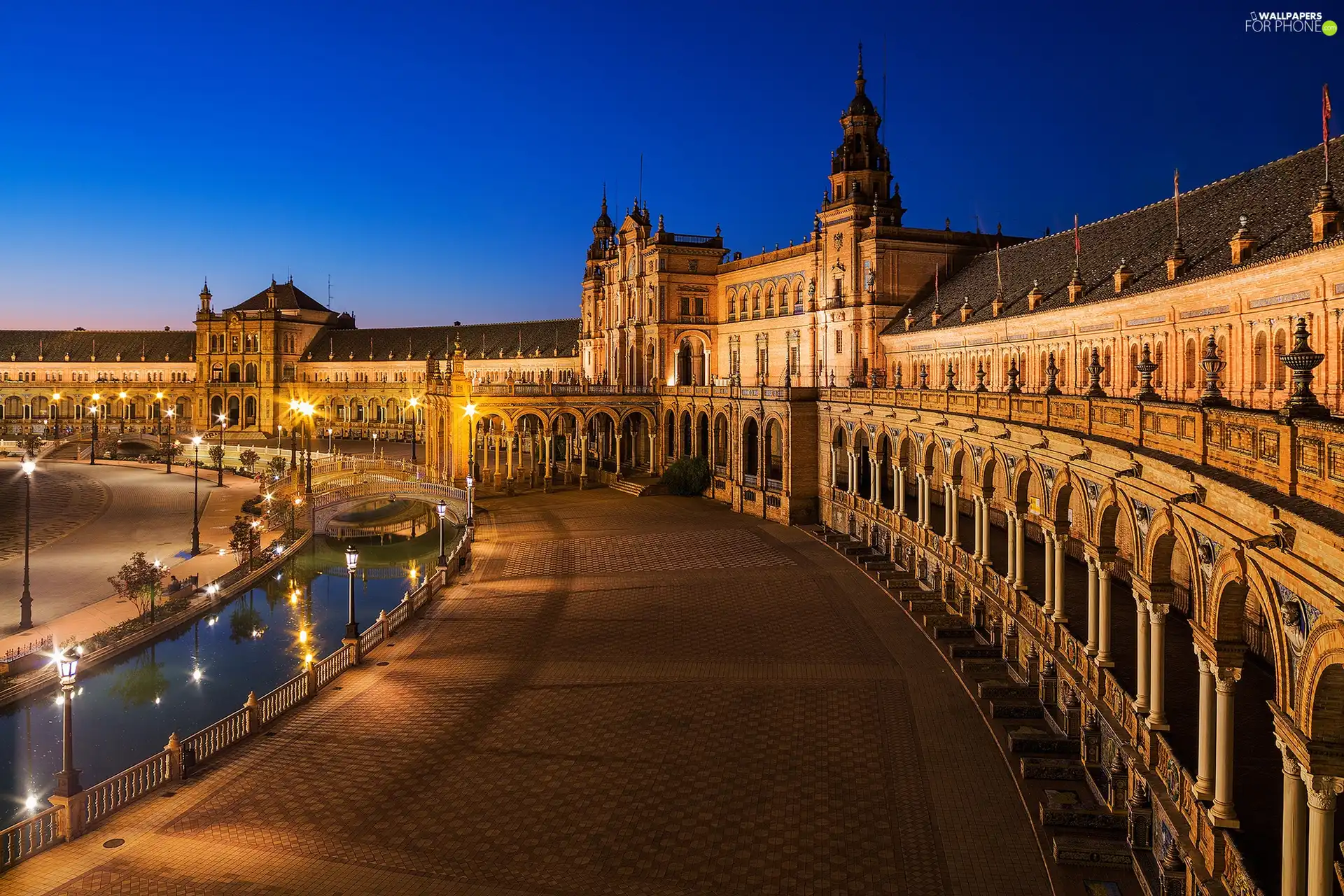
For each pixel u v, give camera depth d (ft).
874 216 244.22
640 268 333.83
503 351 473.67
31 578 199.52
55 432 490.49
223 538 244.63
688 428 312.09
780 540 194.59
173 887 72.13
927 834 75.51
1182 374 126.41
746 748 93.76
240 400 536.83
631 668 119.65
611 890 69.46
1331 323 96.27
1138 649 71.10
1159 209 162.50
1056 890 66.59
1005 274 206.28
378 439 499.92
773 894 68.08
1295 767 45.24
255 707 102.32
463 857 75.05
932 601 138.41
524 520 235.20
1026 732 89.10
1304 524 39.65
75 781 82.48
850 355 248.93
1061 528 93.50
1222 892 54.13
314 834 79.71
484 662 124.67
